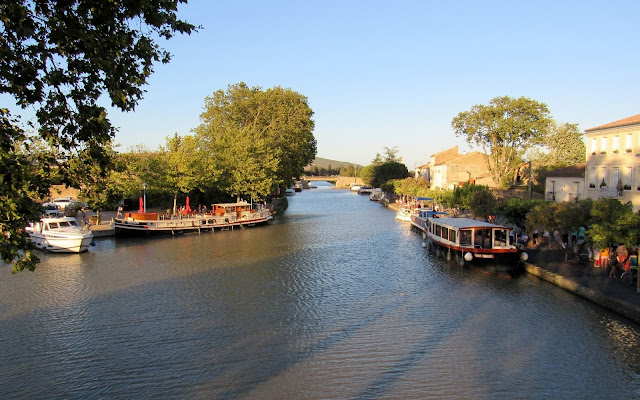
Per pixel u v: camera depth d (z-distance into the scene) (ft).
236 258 104.94
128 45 25.41
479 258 88.69
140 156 180.65
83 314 64.18
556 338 54.19
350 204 293.43
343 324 60.23
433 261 101.60
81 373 46.55
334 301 70.44
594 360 48.44
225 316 63.36
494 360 49.03
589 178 127.03
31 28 21.86
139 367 47.80
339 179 586.86
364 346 53.01
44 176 24.99
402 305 68.33
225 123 231.50
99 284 80.33
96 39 24.17
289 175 246.88
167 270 91.76
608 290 64.54
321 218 201.36
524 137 187.21
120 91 23.59
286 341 54.54
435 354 50.67
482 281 81.92
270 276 86.79
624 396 41.52
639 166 109.09
